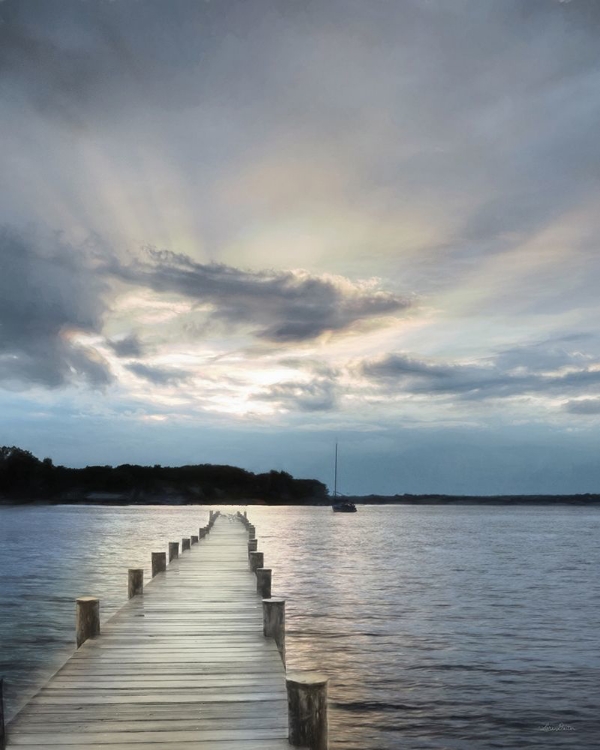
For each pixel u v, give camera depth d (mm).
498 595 29484
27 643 18281
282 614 10727
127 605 13867
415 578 36094
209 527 40281
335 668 16266
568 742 11750
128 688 8055
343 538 77125
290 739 6328
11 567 39062
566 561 48594
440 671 16047
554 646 18797
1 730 6176
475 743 11719
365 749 11414
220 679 8453
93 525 96938
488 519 178250
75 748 6215
